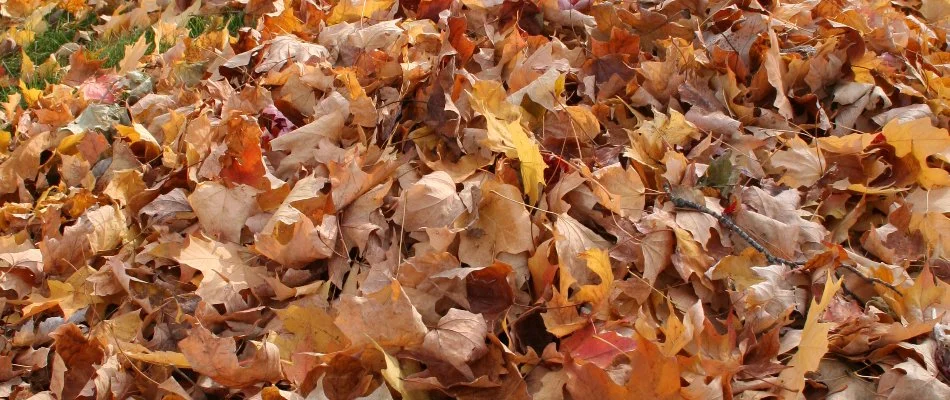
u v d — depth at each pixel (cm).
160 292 196
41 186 221
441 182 196
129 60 258
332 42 240
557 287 188
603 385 168
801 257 193
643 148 207
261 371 177
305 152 210
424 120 212
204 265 191
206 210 200
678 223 193
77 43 289
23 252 201
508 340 182
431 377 174
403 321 175
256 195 202
